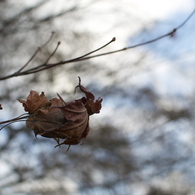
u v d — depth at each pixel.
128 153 10.34
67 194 9.81
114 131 9.54
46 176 9.11
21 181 8.65
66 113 2.55
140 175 10.92
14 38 7.84
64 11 7.72
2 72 7.67
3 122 2.56
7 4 7.77
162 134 10.67
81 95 7.64
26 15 7.80
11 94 7.48
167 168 11.40
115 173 10.47
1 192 8.77
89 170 9.79
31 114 2.59
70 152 9.12
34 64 7.71
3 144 8.00
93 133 9.40
